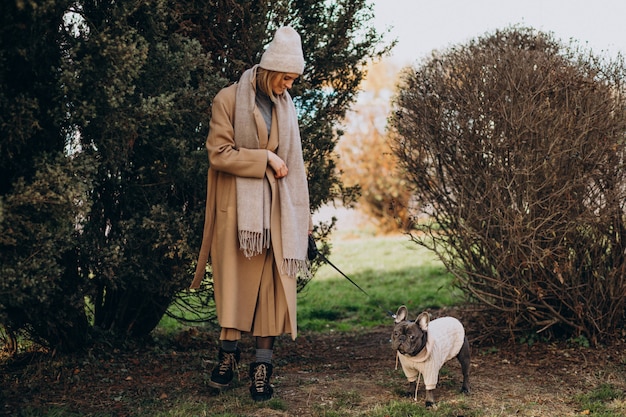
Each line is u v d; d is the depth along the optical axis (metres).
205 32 5.64
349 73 6.22
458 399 4.70
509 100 5.65
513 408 4.58
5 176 4.50
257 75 4.62
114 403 4.68
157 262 5.49
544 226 5.73
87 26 4.85
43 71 4.51
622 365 5.54
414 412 4.41
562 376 5.34
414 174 6.21
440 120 5.92
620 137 5.61
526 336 6.18
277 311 4.63
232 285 4.54
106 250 5.13
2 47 4.09
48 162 4.36
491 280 5.96
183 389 4.98
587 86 5.54
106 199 5.50
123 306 6.05
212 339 6.77
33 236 4.28
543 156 5.56
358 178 17.48
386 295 9.30
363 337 7.25
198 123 5.39
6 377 5.18
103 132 4.73
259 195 4.50
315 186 6.02
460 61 5.90
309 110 6.12
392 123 6.38
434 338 4.54
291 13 5.86
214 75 5.32
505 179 5.72
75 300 5.15
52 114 4.46
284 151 4.62
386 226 17.39
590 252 5.95
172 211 5.38
